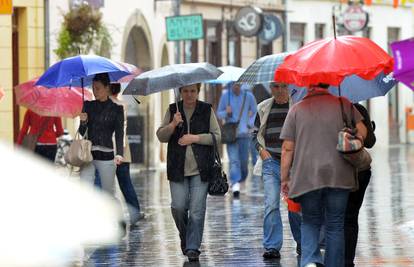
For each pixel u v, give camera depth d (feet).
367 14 292.81
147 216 118.62
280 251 87.40
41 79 89.92
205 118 82.17
